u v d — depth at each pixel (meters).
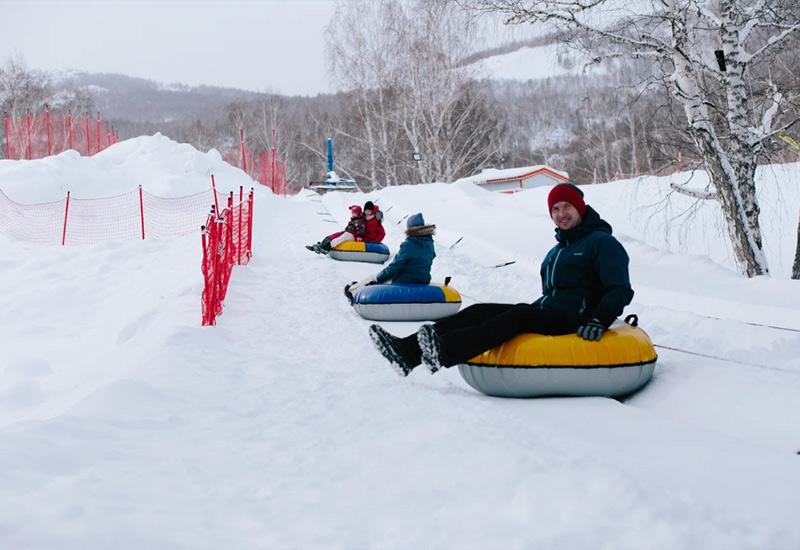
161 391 3.74
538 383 3.67
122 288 10.52
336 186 36.78
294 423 3.29
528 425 3.10
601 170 48.88
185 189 23.70
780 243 12.28
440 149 32.72
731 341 5.05
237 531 2.08
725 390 3.72
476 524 2.04
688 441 2.88
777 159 10.16
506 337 3.73
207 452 2.84
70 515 2.05
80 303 9.96
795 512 2.08
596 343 3.72
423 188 23.41
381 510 2.22
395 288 6.38
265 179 42.97
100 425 3.07
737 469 2.48
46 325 8.84
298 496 2.37
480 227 15.04
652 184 16.33
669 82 9.40
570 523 1.97
